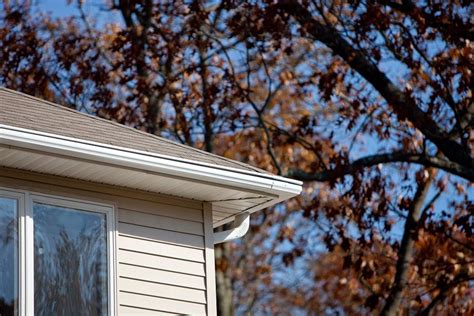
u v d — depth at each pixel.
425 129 23.03
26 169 12.38
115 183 13.09
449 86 22.62
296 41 27.67
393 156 23.80
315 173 24.08
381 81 23.23
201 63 25.44
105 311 12.52
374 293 26.34
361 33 23.05
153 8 25.89
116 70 26.39
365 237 25.28
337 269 42.00
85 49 26.48
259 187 13.49
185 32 25.66
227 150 31.34
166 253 13.35
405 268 25.59
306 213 25.88
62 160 12.19
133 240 13.12
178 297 13.27
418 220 24.98
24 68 26.55
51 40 27.48
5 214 12.10
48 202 12.49
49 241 12.32
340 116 25.52
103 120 14.09
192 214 13.78
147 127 25.98
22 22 27.89
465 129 23.03
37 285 12.04
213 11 25.59
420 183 24.95
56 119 13.05
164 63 26.22
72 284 12.35
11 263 11.95
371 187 24.59
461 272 25.44
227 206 14.23
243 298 45.00
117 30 28.83
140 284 13.01
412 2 22.73
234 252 44.16
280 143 25.59
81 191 12.81
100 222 12.88
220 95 25.30
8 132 11.52
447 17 22.31
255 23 23.95
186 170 12.81
